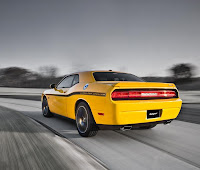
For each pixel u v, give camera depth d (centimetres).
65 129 375
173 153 245
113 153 244
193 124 433
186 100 1088
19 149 235
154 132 357
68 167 188
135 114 267
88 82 330
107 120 269
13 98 1323
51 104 469
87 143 286
